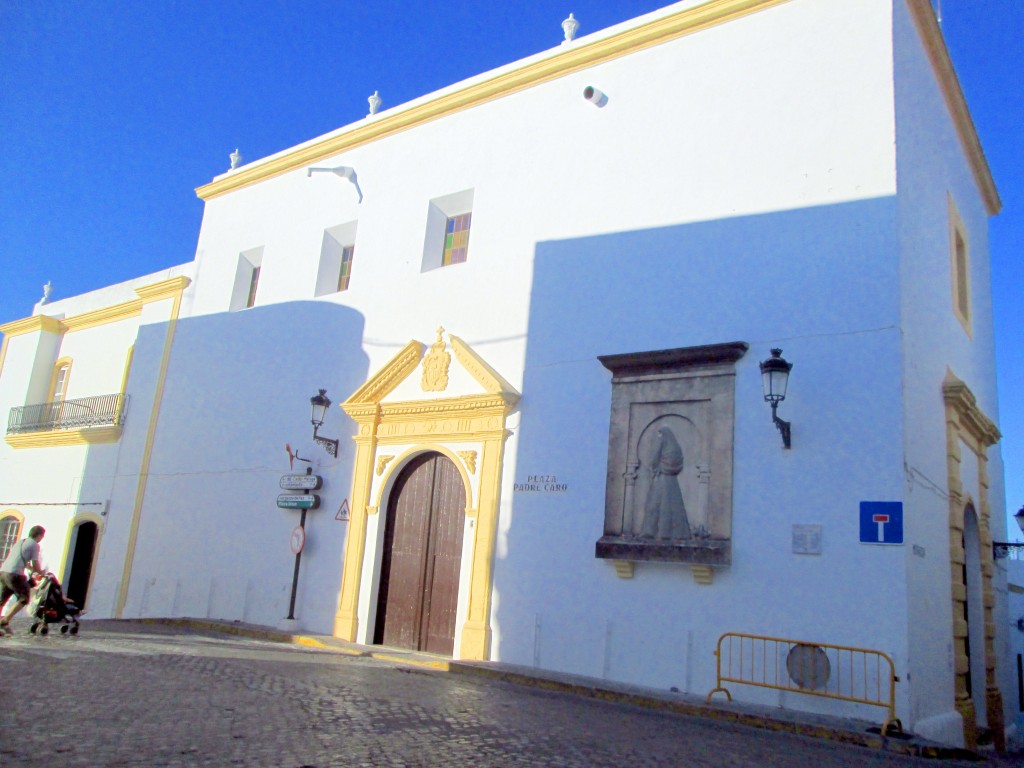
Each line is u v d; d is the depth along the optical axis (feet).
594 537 36.68
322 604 46.70
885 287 31.83
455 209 49.11
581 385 39.17
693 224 37.47
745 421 33.65
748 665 31.30
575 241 41.42
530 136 44.96
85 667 27.07
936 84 42.11
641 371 36.83
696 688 32.30
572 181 42.47
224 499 54.70
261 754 17.35
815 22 36.09
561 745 21.54
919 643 29.78
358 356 50.01
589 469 37.76
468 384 43.42
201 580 54.03
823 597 30.37
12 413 76.79
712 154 37.73
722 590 32.63
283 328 55.06
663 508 34.58
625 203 40.11
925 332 35.70
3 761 15.05
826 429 31.76
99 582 61.26
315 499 48.47
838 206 33.65
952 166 45.47
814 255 33.76
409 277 48.57
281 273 56.70
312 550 48.37
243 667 30.60
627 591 35.12
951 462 37.24
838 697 28.37
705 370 34.99
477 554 40.19
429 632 42.16
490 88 47.03
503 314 43.29
